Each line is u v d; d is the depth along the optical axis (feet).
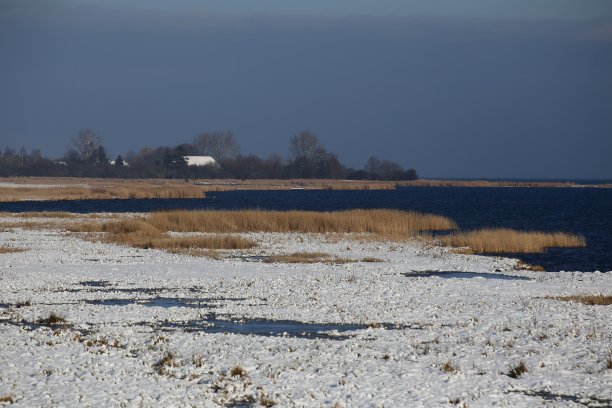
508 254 380.78
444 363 147.74
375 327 187.62
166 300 229.86
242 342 167.73
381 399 123.75
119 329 183.01
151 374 140.26
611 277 285.02
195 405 120.16
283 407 119.65
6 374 138.62
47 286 256.32
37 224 522.88
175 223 482.69
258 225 486.79
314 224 486.79
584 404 122.93
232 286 257.34
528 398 124.57
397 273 295.28
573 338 170.09
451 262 334.03
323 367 144.77
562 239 417.90
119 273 290.56
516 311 206.69
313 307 215.51
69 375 138.82
